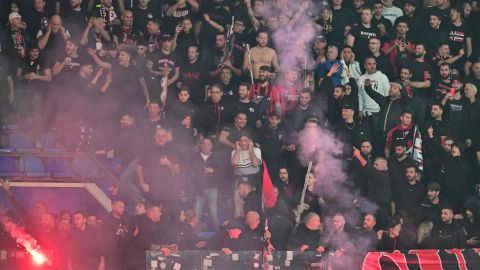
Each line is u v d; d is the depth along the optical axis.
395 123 72.31
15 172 66.31
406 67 74.38
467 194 71.06
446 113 72.88
